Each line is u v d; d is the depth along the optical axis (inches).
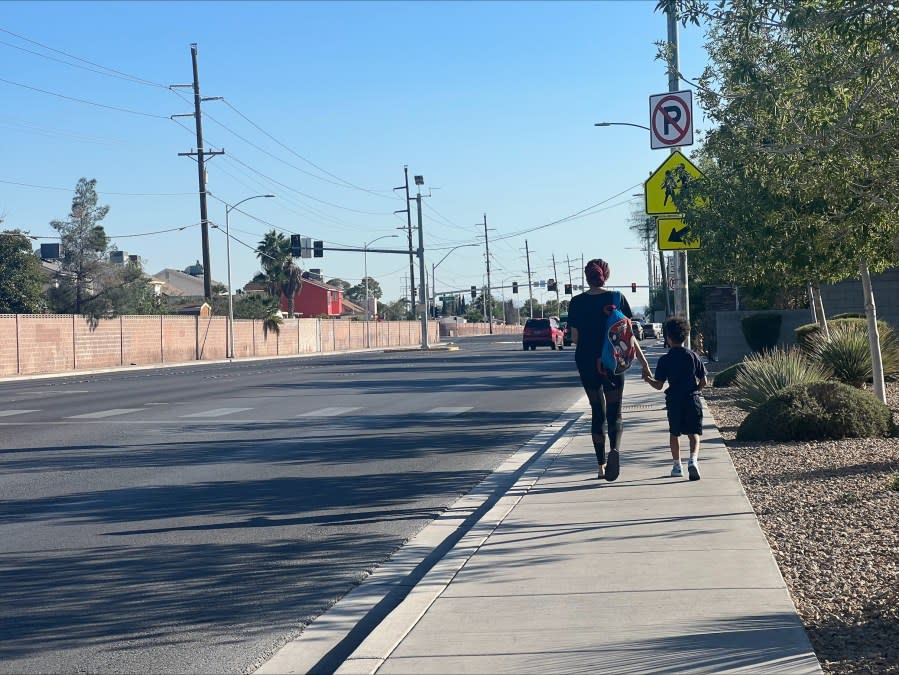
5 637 263.1
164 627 270.7
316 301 5108.3
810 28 382.9
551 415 829.8
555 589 277.9
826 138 400.2
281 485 491.8
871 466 472.4
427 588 285.4
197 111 2628.0
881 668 216.5
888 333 925.2
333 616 279.7
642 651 223.9
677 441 458.9
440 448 626.2
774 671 209.9
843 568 301.4
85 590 307.0
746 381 722.8
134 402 1031.0
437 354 2495.1
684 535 339.3
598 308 440.8
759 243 637.3
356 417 829.8
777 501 404.5
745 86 485.1
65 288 2341.3
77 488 490.0
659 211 714.2
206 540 372.8
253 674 234.8
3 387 1387.8
